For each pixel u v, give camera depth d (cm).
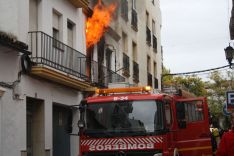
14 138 1412
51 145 1672
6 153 1366
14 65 1432
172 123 1273
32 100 1609
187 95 1578
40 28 1672
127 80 2778
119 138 1212
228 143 768
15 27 1455
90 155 1226
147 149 1195
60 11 1842
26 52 1469
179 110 1318
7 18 1460
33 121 1630
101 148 1220
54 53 1689
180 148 1330
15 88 1427
